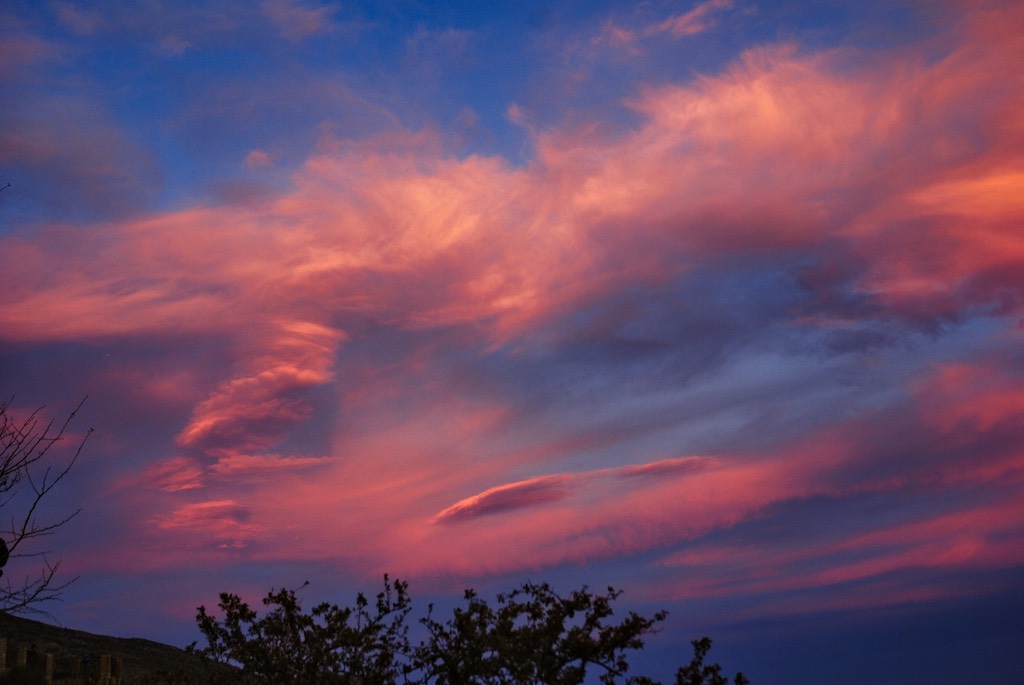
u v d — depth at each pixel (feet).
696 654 28.73
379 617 30.83
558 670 28.84
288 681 29.17
